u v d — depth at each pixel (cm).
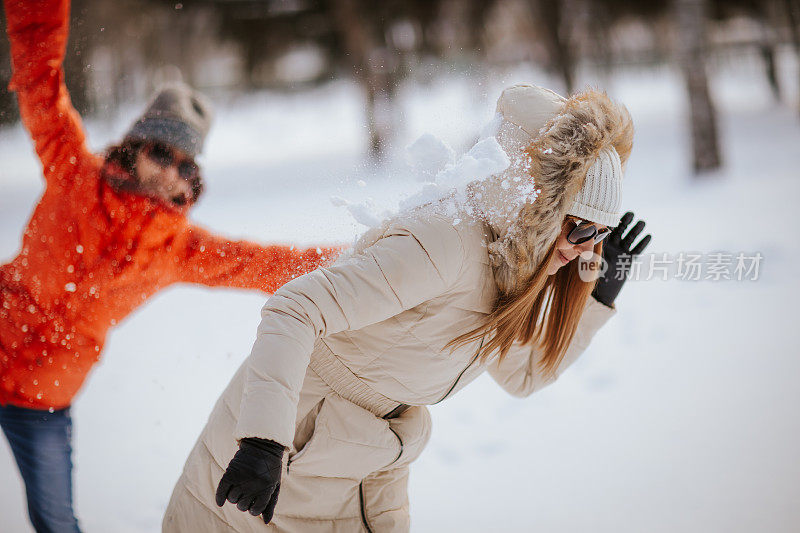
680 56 1080
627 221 195
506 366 203
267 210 743
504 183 159
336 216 199
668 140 1527
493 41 1722
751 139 1361
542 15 1769
